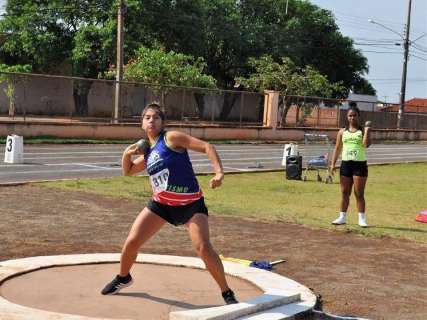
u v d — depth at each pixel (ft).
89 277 23.39
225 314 18.35
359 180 37.58
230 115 132.57
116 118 106.63
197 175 62.75
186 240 32.30
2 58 153.79
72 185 50.70
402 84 167.73
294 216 41.06
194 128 115.75
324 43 196.65
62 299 20.44
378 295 23.72
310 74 156.35
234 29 166.50
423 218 41.55
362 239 34.35
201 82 125.49
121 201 44.06
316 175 70.38
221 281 19.52
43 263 24.89
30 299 20.38
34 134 94.79
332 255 30.12
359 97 219.20
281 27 186.70
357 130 37.52
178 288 22.22
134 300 20.54
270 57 158.71
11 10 145.59
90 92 129.18
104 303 20.11
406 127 167.12
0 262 24.86
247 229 35.70
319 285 24.72
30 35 139.33
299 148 104.68
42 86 132.57
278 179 64.69
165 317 18.88
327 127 145.79
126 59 137.69
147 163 19.22
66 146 89.92
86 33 134.00
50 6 138.62
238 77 163.73
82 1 138.62
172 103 118.42
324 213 43.65
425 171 84.23
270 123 130.82
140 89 112.16
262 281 23.26
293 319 19.80
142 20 138.31
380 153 114.01
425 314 21.61
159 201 19.44
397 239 34.81
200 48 152.66
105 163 70.03
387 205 49.78
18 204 40.86
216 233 34.17
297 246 31.78
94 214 38.63
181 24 144.97
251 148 107.65
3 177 53.83
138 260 26.05
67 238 31.65
